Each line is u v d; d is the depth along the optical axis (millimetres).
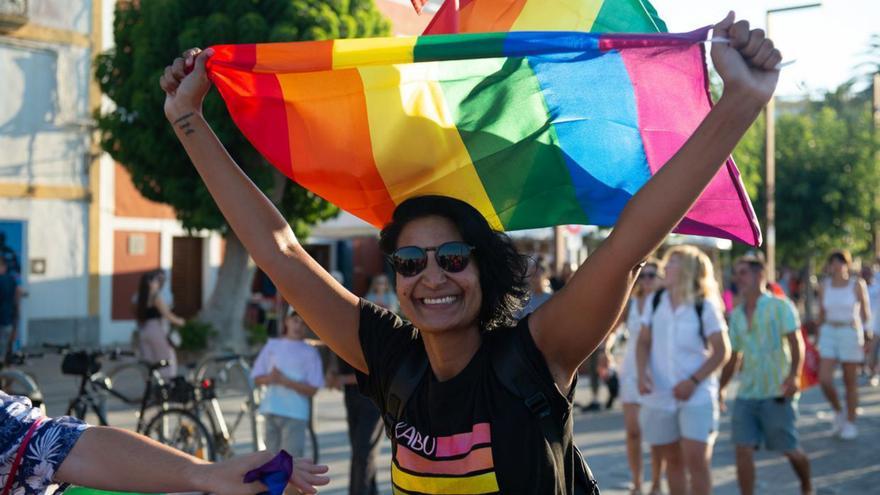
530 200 2742
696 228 2633
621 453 9461
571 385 2283
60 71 20672
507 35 2107
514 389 2180
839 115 28844
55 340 20688
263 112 2625
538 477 2145
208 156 2520
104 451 1846
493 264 2303
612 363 12445
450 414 2219
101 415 8562
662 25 2725
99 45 21359
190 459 1864
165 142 16641
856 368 10523
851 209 26516
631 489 7570
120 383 10039
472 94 2586
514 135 2643
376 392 2453
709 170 2006
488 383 2213
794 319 6750
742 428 6816
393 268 2301
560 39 2066
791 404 6832
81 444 1852
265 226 2527
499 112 2609
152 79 16094
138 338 11000
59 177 20828
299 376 6812
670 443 6277
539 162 2680
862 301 10875
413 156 2662
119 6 17547
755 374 6781
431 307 2264
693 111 2525
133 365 9344
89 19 21141
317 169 2703
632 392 7445
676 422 6238
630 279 2125
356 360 2520
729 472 8648
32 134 20312
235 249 18625
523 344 2215
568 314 2178
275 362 6828
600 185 2693
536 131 2635
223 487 1822
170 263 23438
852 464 9039
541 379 2189
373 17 17062
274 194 17328
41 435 1844
